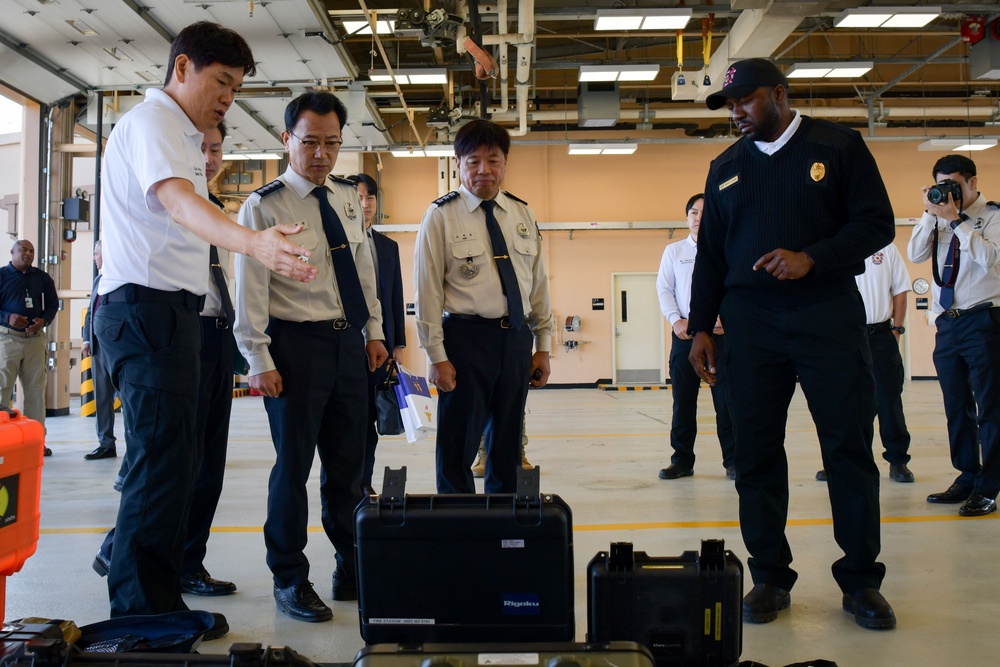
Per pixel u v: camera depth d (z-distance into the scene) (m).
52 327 8.83
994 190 12.95
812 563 2.52
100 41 7.26
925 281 13.10
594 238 13.24
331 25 7.32
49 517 3.40
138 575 1.67
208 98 1.71
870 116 11.79
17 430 1.38
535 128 12.80
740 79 1.99
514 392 2.24
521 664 1.08
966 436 3.40
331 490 2.23
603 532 2.95
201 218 1.45
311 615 2.04
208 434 2.34
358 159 11.96
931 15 7.31
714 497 3.65
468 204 2.29
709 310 2.26
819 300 1.99
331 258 2.21
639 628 1.34
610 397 11.06
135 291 1.67
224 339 2.32
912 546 2.71
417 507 1.31
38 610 2.14
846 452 2.00
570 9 7.88
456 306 2.22
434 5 7.75
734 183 2.10
